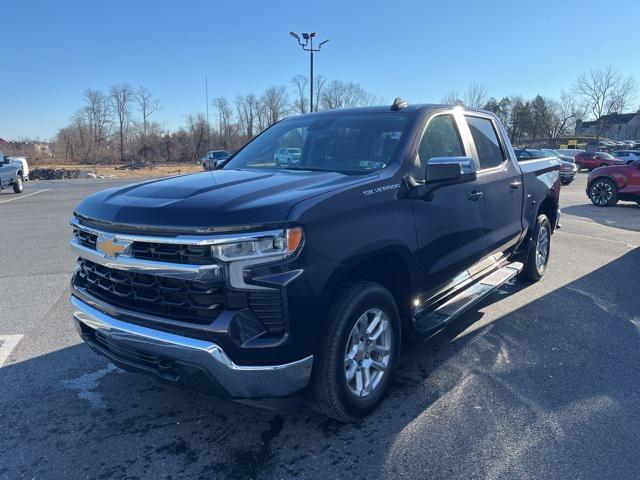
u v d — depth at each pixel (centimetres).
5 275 681
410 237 332
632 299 554
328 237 271
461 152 426
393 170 336
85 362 409
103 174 4706
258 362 257
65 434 310
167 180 341
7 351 430
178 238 254
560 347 429
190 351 258
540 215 607
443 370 387
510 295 569
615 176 1459
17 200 1878
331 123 407
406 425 314
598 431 306
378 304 312
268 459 284
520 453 285
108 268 292
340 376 290
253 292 254
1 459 286
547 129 8912
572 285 607
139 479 269
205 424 320
